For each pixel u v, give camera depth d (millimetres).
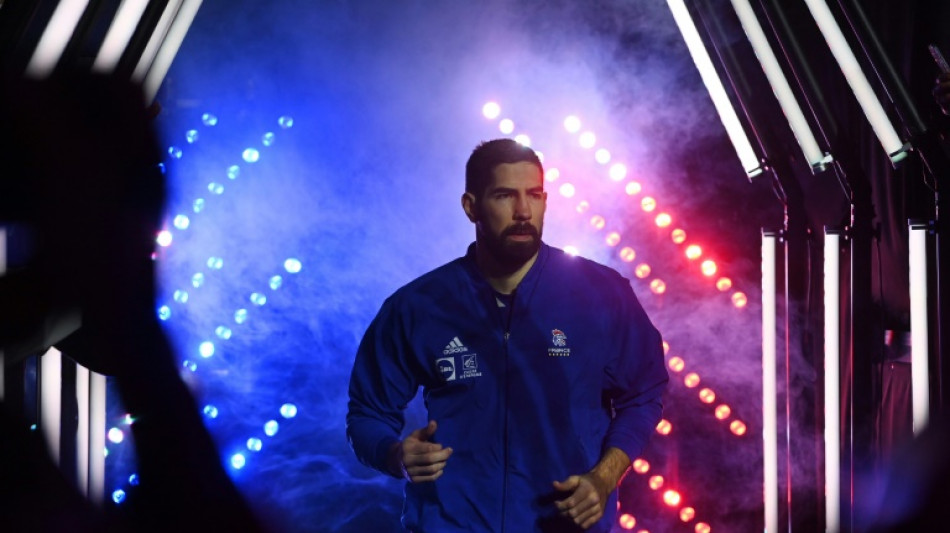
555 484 6023
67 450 8391
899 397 9586
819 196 10953
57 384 7660
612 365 6816
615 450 6500
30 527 5105
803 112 8734
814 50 10047
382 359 6922
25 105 5277
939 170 7695
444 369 6734
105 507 9109
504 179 6652
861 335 8578
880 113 8000
